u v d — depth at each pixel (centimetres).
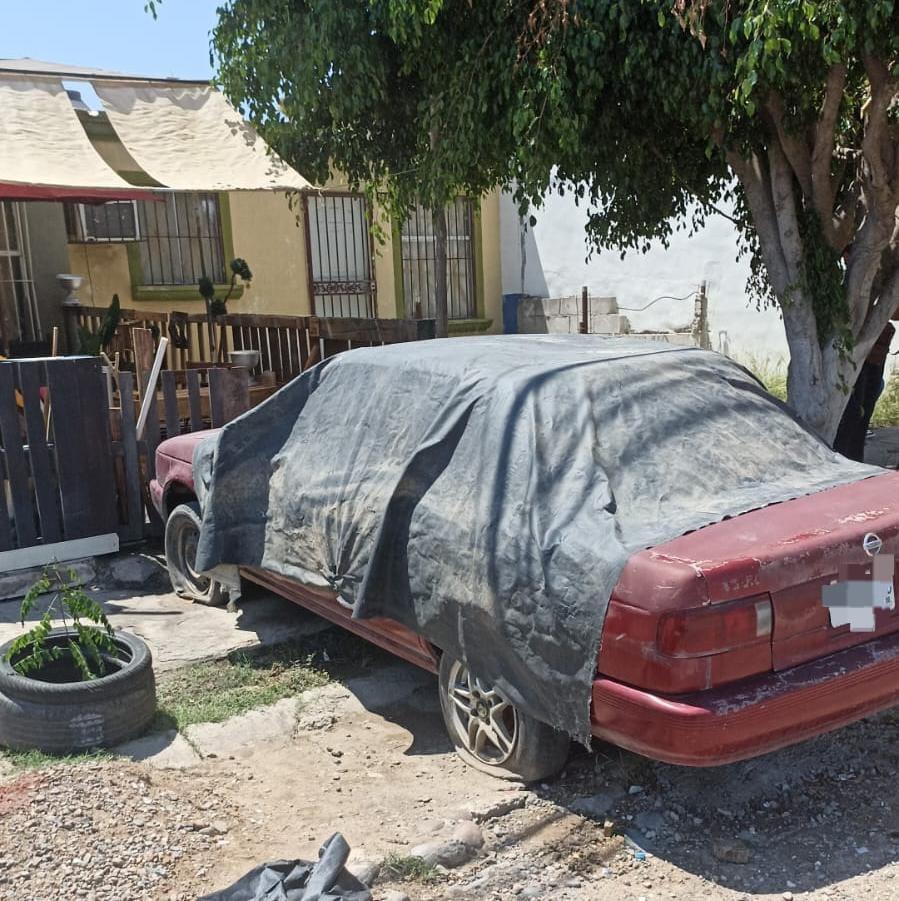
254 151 914
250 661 514
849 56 564
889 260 657
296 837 346
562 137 583
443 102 654
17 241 1134
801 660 324
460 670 399
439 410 421
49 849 324
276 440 511
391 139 805
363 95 698
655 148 681
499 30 616
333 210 1491
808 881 319
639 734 313
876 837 343
